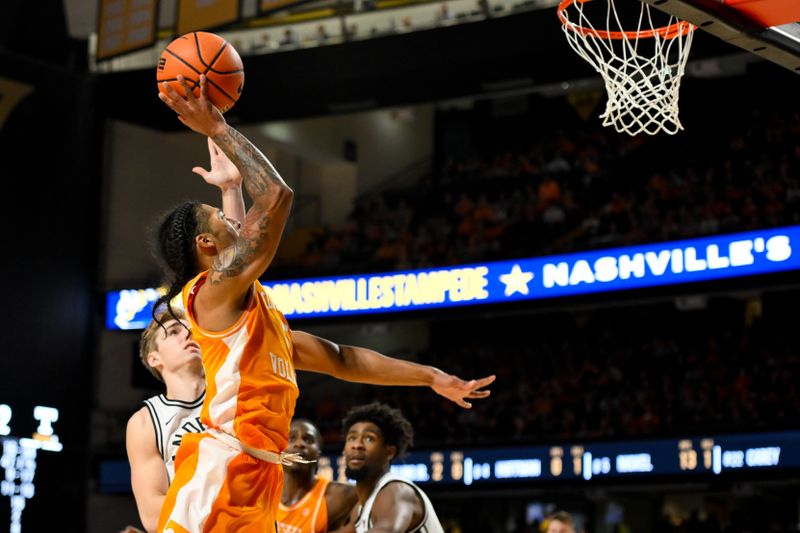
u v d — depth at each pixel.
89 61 15.62
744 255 11.66
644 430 13.28
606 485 12.25
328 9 14.16
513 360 16.08
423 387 15.71
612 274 12.48
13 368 14.30
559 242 15.54
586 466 12.38
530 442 12.75
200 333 2.65
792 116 16.25
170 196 16.45
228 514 2.60
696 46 11.80
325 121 18.03
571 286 12.71
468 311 13.29
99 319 15.26
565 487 12.48
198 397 3.45
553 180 16.91
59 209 14.98
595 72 13.22
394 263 13.90
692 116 17.02
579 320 17.17
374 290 13.88
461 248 16.06
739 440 11.58
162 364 3.50
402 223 17.55
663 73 5.77
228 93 2.83
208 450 2.62
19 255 14.54
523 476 12.72
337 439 15.34
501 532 15.40
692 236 12.02
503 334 17.61
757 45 4.59
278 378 2.68
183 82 2.70
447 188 18.06
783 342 14.08
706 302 15.69
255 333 2.65
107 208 15.54
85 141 15.27
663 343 15.10
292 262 17.42
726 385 13.59
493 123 19.44
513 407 14.60
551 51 12.80
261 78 14.09
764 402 12.78
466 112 19.67
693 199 14.91
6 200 14.46
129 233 15.77
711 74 15.37
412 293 13.66
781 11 4.38
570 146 17.97
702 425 12.12
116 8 13.91
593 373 14.99
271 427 2.66
